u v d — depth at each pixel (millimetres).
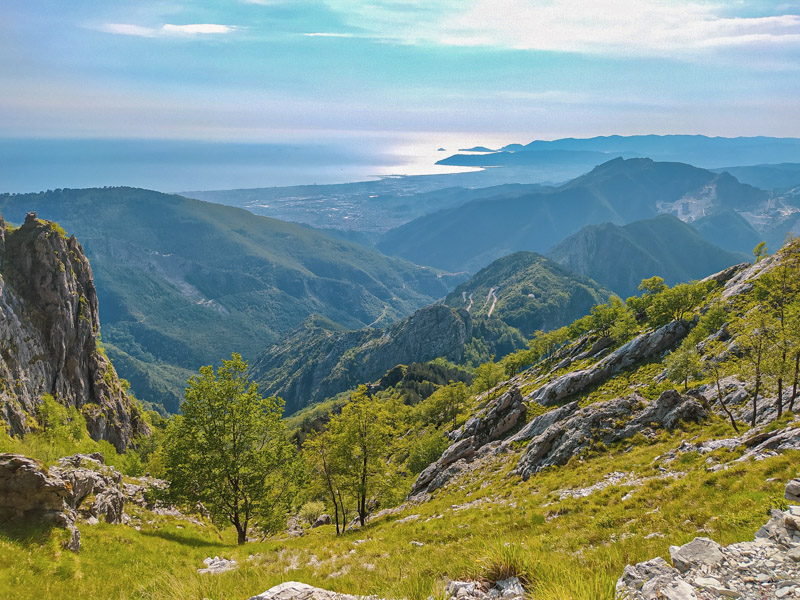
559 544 19266
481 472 62812
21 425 73812
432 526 33094
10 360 82250
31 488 22234
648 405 48188
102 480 33281
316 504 75812
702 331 94500
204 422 37500
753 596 8398
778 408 43281
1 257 93812
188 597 14422
